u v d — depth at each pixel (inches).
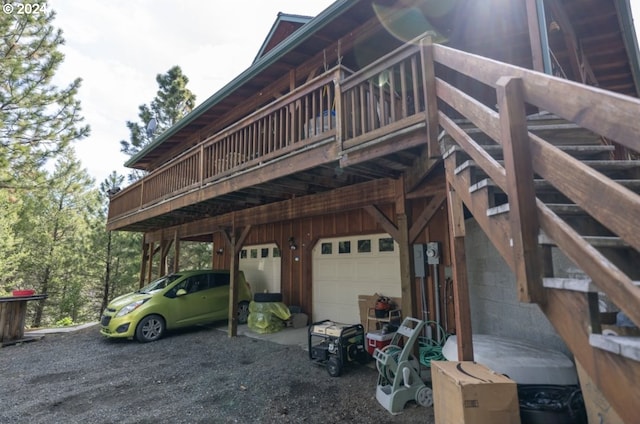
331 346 185.3
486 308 188.1
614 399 48.1
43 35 425.7
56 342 288.2
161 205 298.5
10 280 550.9
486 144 114.3
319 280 310.3
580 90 51.3
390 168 168.9
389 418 130.2
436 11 203.6
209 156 243.8
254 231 391.5
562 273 126.1
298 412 138.9
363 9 204.2
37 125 435.5
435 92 116.0
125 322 265.7
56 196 614.9
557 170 56.6
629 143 43.5
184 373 190.9
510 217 64.3
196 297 302.5
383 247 261.6
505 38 224.1
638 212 42.6
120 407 148.2
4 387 176.9
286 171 175.0
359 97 154.3
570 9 185.5
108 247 629.3
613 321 69.1
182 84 701.3
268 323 282.5
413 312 167.8
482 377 98.0
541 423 97.3
